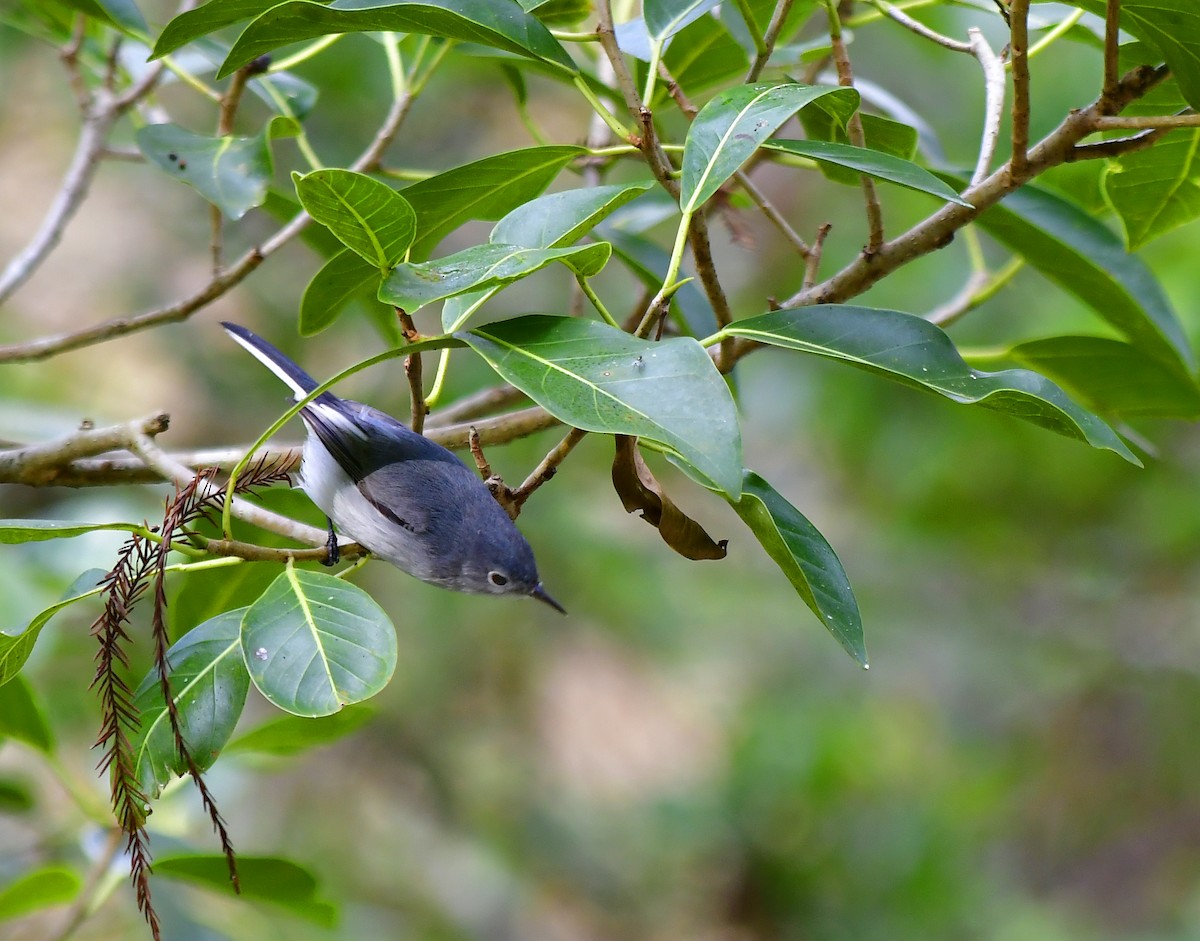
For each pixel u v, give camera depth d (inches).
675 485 663.8
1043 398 171.2
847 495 614.5
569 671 648.4
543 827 551.5
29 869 318.7
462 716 559.8
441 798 542.9
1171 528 525.0
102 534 367.2
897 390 528.1
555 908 531.5
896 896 478.3
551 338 161.9
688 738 637.3
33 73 589.6
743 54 288.2
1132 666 575.8
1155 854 584.7
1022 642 592.4
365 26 191.8
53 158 621.3
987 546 559.2
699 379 150.8
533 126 318.0
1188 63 197.5
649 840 531.8
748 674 602.5
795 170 586.6
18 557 353.4
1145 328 261.6
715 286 198.7
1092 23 257.6
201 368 549.0
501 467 543.8
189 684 180.5
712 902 513.7
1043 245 253.8
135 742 176.4
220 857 239.9
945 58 508.7
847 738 527.5
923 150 298.0
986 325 484.4
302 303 225.3
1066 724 604.7
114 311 574.2
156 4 559.8
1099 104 199.5
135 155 289.0
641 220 320.2
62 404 534.9
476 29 191.0
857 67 543.8
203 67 341.7
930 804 506.3
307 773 536.1
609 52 193.9
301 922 409.7
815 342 181.6
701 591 602.2
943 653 597.0
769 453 634.8
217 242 270.5
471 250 171.9
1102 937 551.5
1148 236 247.4
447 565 227.3
